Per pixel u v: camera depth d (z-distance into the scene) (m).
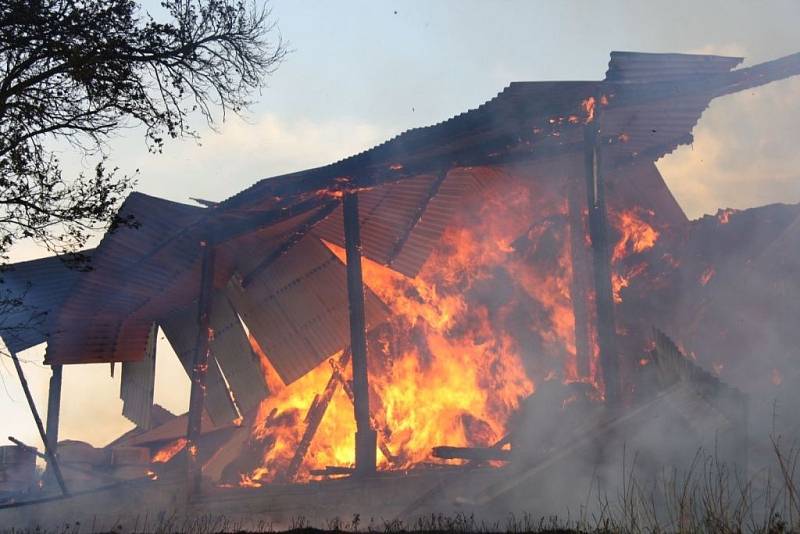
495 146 14.88
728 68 12.71
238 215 17.45
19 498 18.22
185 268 19.59
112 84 10.20
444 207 17.12
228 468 19.62
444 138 13.97
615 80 12.66
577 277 17.47
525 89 12.61
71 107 10.23
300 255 18.62
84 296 19.66
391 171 15.35
